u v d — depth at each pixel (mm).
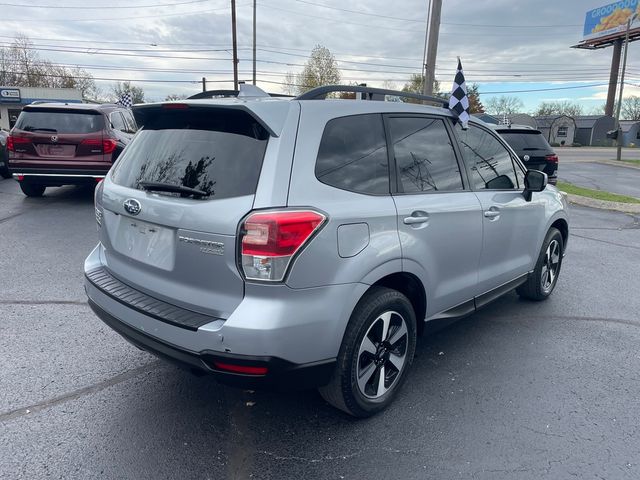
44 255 6426
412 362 3760
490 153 4273
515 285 4633
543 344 4324
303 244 2518
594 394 3533
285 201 2537
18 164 9086
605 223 10188
